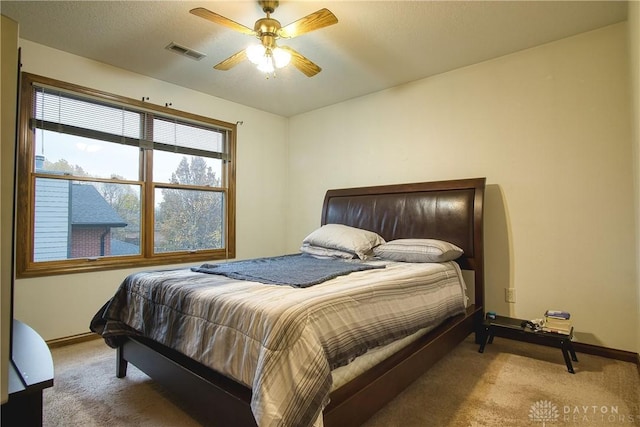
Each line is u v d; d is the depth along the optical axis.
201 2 2.23
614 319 2.48
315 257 3.16
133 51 2.88
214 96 3.92
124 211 3.25
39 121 2.71
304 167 4.56
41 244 2.76
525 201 2.88
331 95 3.95
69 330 2.83
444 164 3.34
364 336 1.51
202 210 3.88
